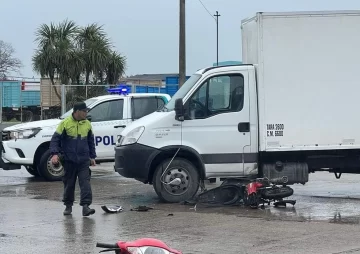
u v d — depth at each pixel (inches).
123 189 549.0
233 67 459.8
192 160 461.4
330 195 511.2
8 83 904.9
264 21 453.1
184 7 923.4
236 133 457.1
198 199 447.8
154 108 644.1
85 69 1140.5
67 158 407.5
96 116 624.1
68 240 336.8
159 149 453.1
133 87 968.3
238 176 461.4
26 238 342.6
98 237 343.9
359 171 474.9
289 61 454.6
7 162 609.0
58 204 463.5
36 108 925.2
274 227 367.9
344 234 346.6
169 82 1142.3
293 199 486.3
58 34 1145.4
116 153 472.7
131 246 157.3
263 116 454.3
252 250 309.0
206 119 456.1
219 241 330.3
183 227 369.4
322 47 455.8
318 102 456.1
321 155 467.8
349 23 457.1
